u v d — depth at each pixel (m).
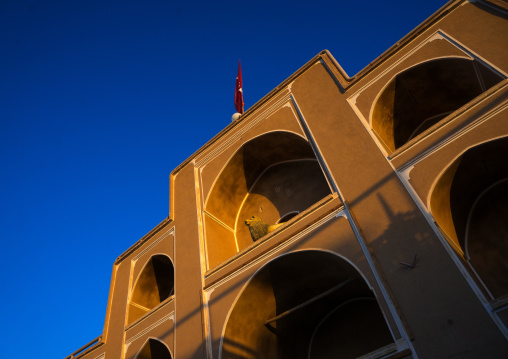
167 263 14.16
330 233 8.36
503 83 7.27
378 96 9.56
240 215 13.67
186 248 12.14
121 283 14.38
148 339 11.27
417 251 6.86
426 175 7.50
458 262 6.33
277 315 10.13
